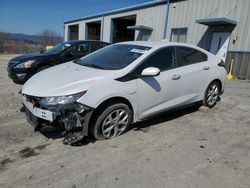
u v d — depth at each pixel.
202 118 5.13
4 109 5.18
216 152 3.66
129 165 3.21
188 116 5.21
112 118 3.87
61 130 4.07
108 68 4.12
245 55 12.25
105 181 2.87
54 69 4.47
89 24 28.47
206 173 3.11
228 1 12.88
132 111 4.09
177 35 16.22
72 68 4.35
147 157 3.43
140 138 4.01
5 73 10.41
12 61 7.62
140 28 18.27
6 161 3.20
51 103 3.42
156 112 4.42
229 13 12.89
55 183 2.80
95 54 5.01
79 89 3.47
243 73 12.40
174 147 3.76
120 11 21.75
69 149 3.55
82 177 2.93
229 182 2.95
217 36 13.63
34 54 8.02
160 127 4.52
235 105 6.30
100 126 3.75
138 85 4.00
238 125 4.84
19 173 2.95
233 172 3.16
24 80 7.48
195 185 2.86
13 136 3.91
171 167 3.21
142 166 3.20
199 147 3.79
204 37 14.38
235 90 8.62
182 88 4.76
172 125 4.65
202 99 5.46
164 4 16.94
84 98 3.45
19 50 33.16
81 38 29.59
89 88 3.51
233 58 12.81
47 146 3.62
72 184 2.79
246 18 12.12
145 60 4.20
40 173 2.97
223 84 5.88
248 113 5.66
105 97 3.62
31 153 3.42
